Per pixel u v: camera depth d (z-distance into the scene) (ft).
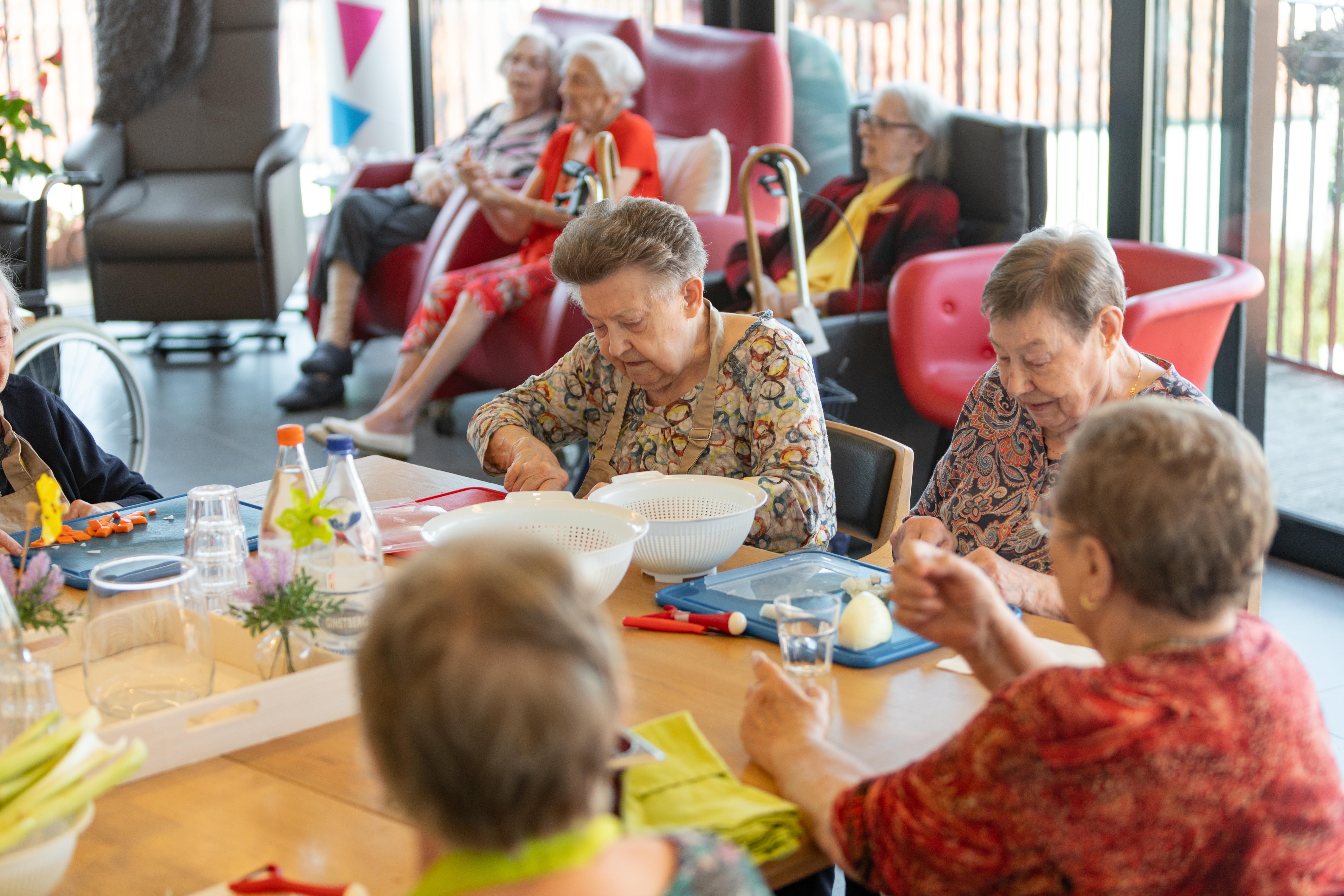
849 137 14.28
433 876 2.01
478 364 14.01
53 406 6.54
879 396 11.75
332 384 16.08
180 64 17.79
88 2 19.71
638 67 13.52
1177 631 2.69
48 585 3.80
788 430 5.61
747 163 10.07
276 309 17.63
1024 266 4.95
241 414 15.71
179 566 4.47
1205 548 2.59
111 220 17.10
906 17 13.53
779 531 5.47
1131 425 2.74
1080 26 11.76
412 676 1.90
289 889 2.75
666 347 5.61
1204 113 10.90
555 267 5.58
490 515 4.83
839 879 6.14
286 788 3.31
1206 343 9.59
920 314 10.79
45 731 2.83
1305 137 10.12
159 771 3.39
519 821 1.92
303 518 3.75
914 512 5.94
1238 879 2.53
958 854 2.61
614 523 4.72
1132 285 10.75
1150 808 2.47
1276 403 10.89
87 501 6.59
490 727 1.85
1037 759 2.52
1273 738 2.54
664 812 3.01
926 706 3.75
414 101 20.48
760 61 13.62
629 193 12.92
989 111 12.89
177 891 2.85
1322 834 2.59
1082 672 2.61
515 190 15.33
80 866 2.96
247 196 17.57
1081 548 2.77
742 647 4.22
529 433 6.33
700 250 5.63
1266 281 10.72
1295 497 10.91
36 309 12.51
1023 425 5.54
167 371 18.02
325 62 19.35
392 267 15.97
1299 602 9.99
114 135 17.71
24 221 12.48
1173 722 2.48
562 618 1.94
